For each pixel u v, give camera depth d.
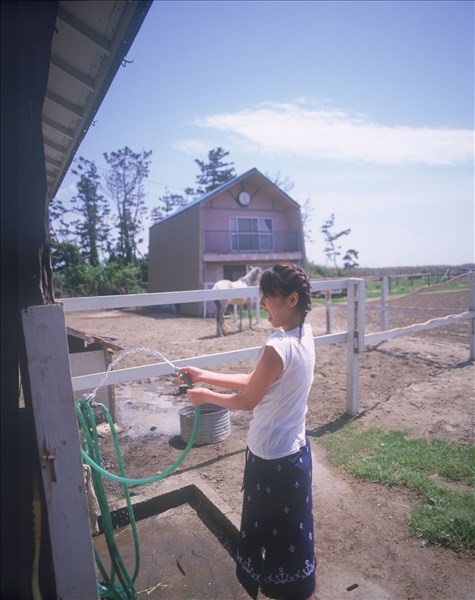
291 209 20.86
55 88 2.36
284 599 1.58
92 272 28.17
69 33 1.77
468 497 2.63
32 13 1.15
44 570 1.33
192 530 2.62
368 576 2.11
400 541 2.35
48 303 1.30
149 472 3.27
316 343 4.04
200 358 3.42
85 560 1.33
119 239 42.84
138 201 46.00
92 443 1.99
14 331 1.22
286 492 1.57
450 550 2.25
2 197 1.17
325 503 2.74
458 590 1.99
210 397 1.66
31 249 1.22
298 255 20.19
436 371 5.82
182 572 2.26
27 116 1.17
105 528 1.85
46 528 1.32
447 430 3.75
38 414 1.25
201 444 3.74
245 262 18.97
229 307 18.34
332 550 2.30
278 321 1.68
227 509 2.63
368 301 17.08
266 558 1.59
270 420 1.59
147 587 2.16
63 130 2.91
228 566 2.30
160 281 22.98
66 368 1.27
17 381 1.24
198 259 17.81
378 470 3.04
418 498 2.73
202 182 42.12
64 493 1.30
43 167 1.24
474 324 6.27
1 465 1.21
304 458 1.62
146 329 12.62
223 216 19.58
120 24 1.69
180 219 19.78
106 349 4.22
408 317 12.63
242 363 7.17
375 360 6.66
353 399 4.25
